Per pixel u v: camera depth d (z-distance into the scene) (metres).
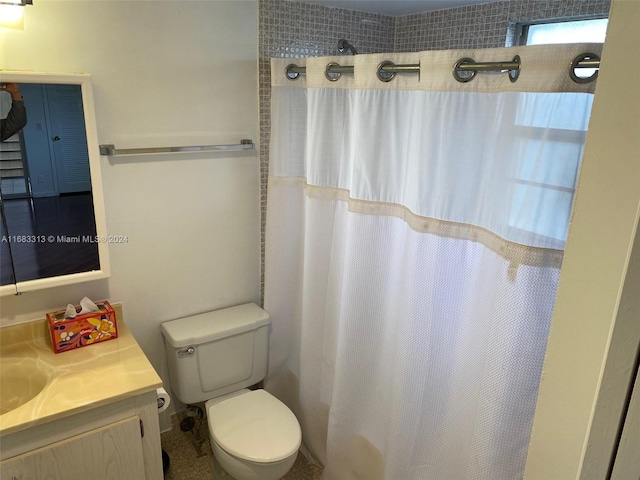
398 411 1.70
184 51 1.85
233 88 2.00
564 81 1.11
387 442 1.83
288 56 2.08
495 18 1.90
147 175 1.90
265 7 1.97
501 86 1.27
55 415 1.39
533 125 1.18
